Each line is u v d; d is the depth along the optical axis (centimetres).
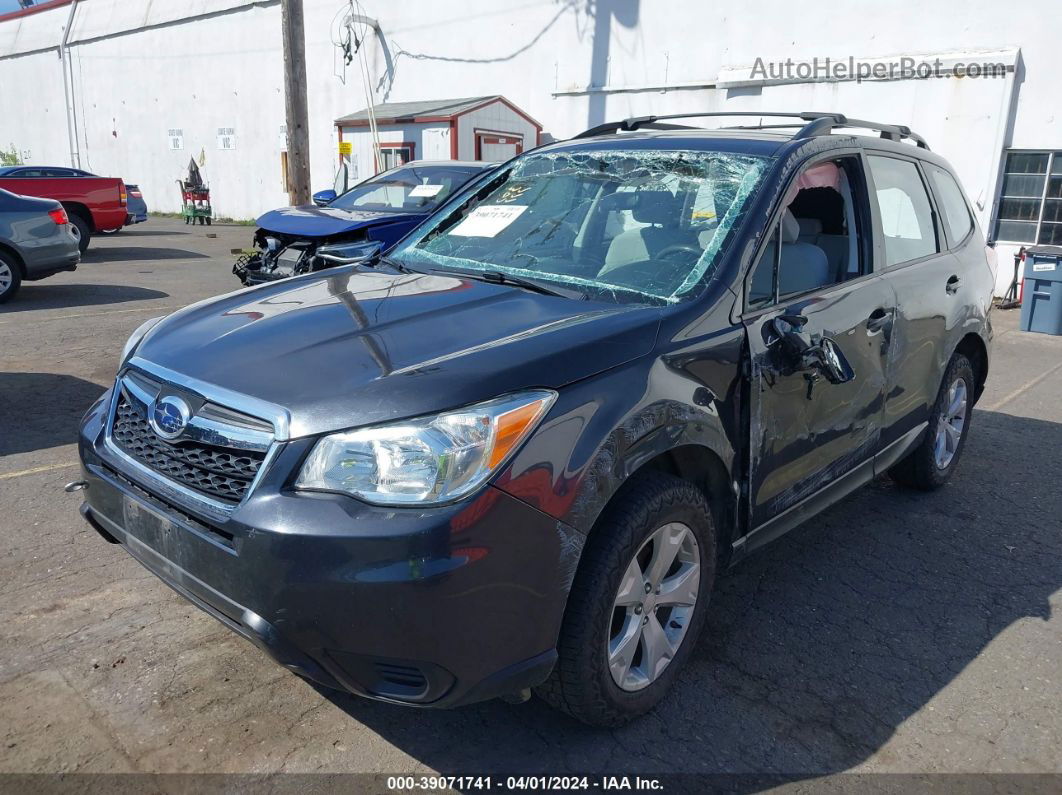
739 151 341
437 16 1880
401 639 213
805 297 323
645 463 250
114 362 718
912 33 1207
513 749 264
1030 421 636
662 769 258
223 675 294
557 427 229
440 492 214
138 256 1532
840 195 360
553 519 226
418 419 219
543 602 228
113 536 277
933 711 290
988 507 468
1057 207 1126
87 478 278
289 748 260
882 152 397
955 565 398
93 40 2873
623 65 1562
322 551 211
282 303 305
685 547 279
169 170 2722
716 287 290
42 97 3191
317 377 236
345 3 2061
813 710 288
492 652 222
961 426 488
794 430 316
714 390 276
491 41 1789
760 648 325
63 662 297
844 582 379
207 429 235
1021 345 925
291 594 214
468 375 229
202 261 1474
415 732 270
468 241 368
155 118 2712
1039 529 441
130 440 265
